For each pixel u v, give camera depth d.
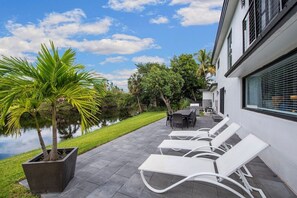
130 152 5.01
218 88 13.71
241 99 6.36
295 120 2.89
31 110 3.13
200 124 10.00
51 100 3.05
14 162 4.75
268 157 3.93
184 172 2.88
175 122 8.72
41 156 3.36
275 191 2.96
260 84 4.81
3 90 2.66
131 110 30.23
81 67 3.12
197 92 28.89
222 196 2.84
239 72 5.37
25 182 3.37
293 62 3.21
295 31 2.18
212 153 3.77
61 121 13.08
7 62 2.74
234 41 7.61
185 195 2.87
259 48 2.93
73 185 3.20
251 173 3.61
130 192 2.97
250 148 2.75
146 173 3.63
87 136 8.43
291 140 3.02
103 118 23.05
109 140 6.39
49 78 2.94
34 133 11.29
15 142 9.78
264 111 4.30
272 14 4.04
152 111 26.45
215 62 16.61
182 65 27.73
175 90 21.31
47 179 2.94
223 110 10.85
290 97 3.33
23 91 2.73
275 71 3.92
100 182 3.30
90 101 3.39
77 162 4.26
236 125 4.31
